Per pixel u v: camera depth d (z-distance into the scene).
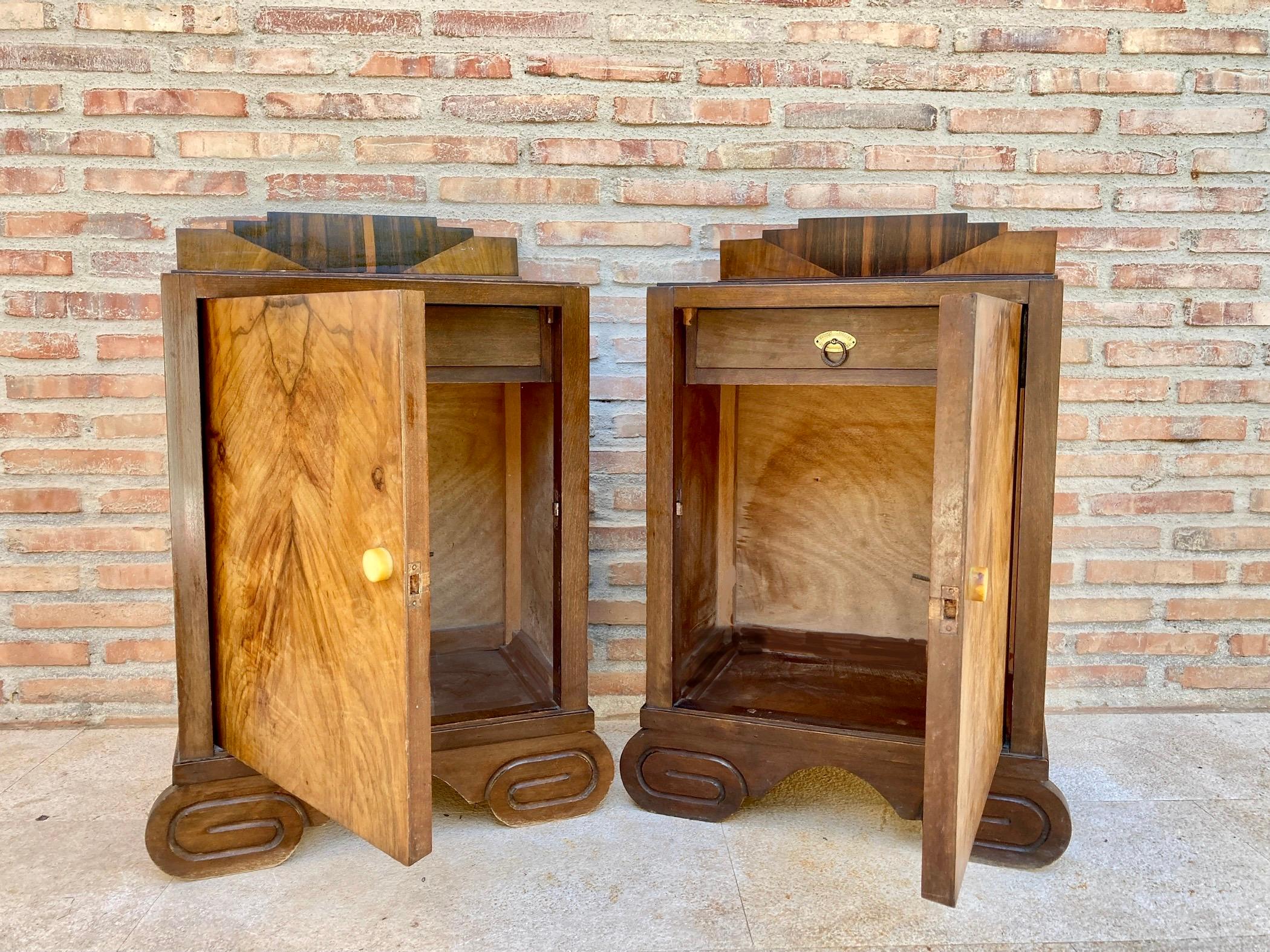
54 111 2.02
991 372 1.25
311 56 2.05
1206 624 2.22
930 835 1.14
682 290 1.64
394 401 1.15
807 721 1.69
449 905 1.47
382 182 2.09
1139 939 1.39
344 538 1.26
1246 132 2.14
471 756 1.67
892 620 2.11
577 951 1.36
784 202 2.14
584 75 2.10
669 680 1.75
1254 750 2.02
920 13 2.11
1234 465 2.19
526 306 1.65
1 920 1.42
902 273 1.65
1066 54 2.12
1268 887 1.52
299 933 1.40
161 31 2.02
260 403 1.40
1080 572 2.21
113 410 2.08
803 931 1.41
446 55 2.08
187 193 2.05
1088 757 1.98
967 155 2.14
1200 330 2.17
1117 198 2.15
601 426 2.18
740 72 2.11
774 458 2.13
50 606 2.11
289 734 1.41
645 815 1.77
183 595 1.52
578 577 1.71
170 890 1.51
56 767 1.92
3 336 2.04
